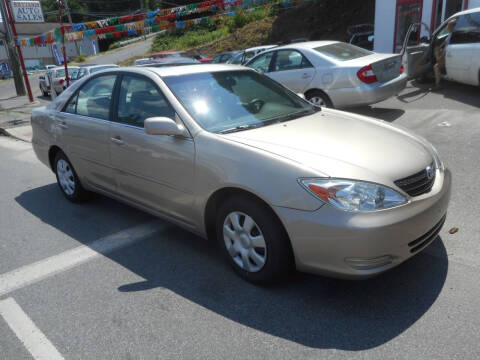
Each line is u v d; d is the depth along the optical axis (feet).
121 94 13.19
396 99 29.91
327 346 7.95
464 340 7.82
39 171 22.17
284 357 7.77
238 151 9.70
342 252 8.32
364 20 80.69
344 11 85.97
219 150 10.02
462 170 16.21
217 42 104.83
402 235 8.41
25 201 17.57
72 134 14.96
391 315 8.68
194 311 9.34
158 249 12.41
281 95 13.58
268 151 9.40
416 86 33.53
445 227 12.12
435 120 23.41
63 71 57.26
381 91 23.68
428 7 43.45
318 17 89.76
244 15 109.70
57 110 16.05
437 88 31.17
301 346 8.00
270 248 9.34
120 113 13.07
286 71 26.30
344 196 8.30
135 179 12.59
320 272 8.83
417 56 32.73
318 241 8.50
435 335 8.00
